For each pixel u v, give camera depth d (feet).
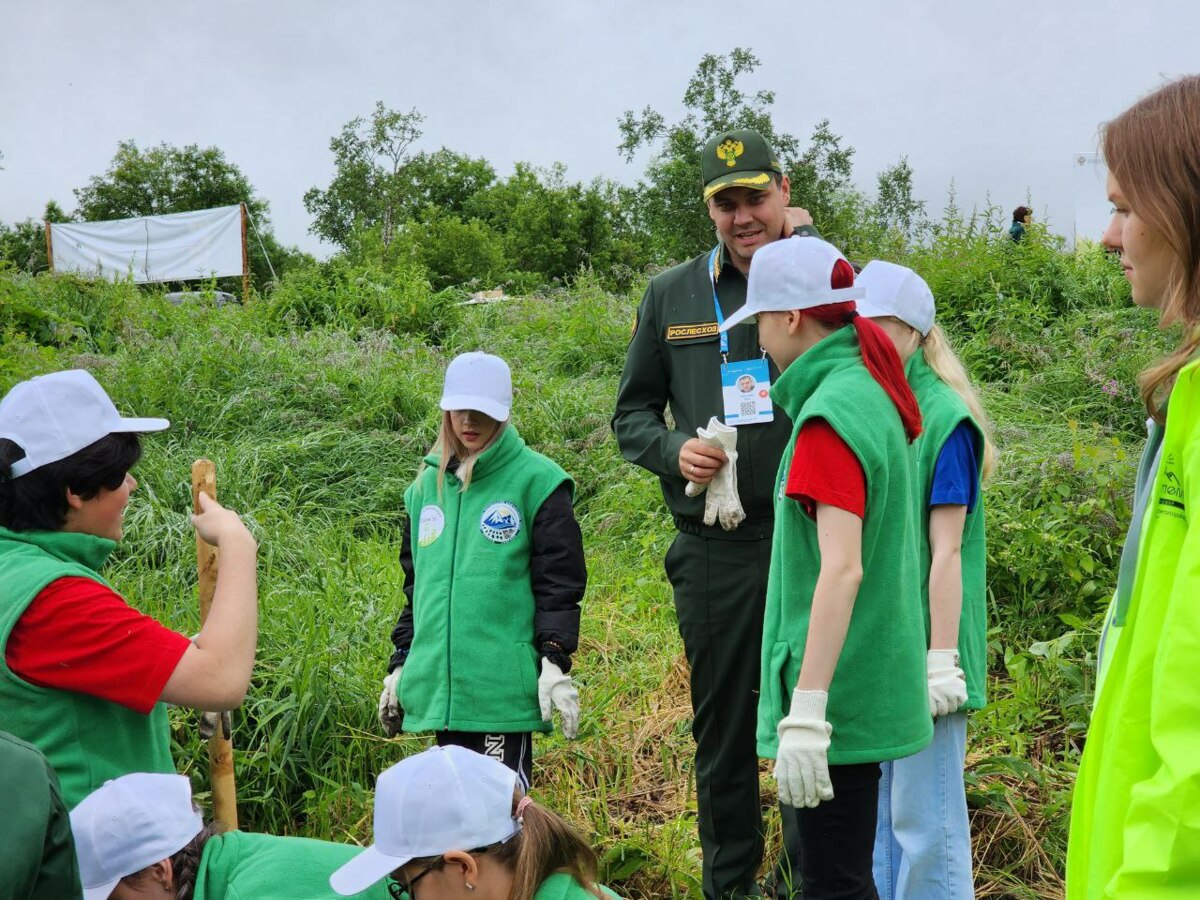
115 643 7.54
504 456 11.75
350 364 30.50
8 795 5.30
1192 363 4.87
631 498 23.72
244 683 7.95
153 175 137.18
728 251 11.71
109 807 7.56
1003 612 16.80
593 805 13.41
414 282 41.11
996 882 11.55
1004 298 32.65
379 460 25.94
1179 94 5.08
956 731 9.79
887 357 7.94
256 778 13.76
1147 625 4.98
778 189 11.55
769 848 12.30
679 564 11.47
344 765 14.24
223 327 34.91
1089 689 14.23
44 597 7.53
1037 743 13.85
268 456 24.90
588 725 14.88
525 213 119.44
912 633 7.91
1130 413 25.59
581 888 7.57
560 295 45.93
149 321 36.55
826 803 8.01
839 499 7.41
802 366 7.90
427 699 11.56
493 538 11.59
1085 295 33.01
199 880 7.91
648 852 12.31
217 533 8.47
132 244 55.36
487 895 7.39
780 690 7.98
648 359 12.12
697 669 11.37
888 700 7.78
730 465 10.75
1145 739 4.97
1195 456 4.69
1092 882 5.09
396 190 128.47
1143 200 5.05
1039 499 17.72
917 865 9.66
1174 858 4.29
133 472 23.13
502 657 11.43
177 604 17.53
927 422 9.75
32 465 7.71
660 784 14.11
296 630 15.88
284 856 8.09
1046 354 28.50
